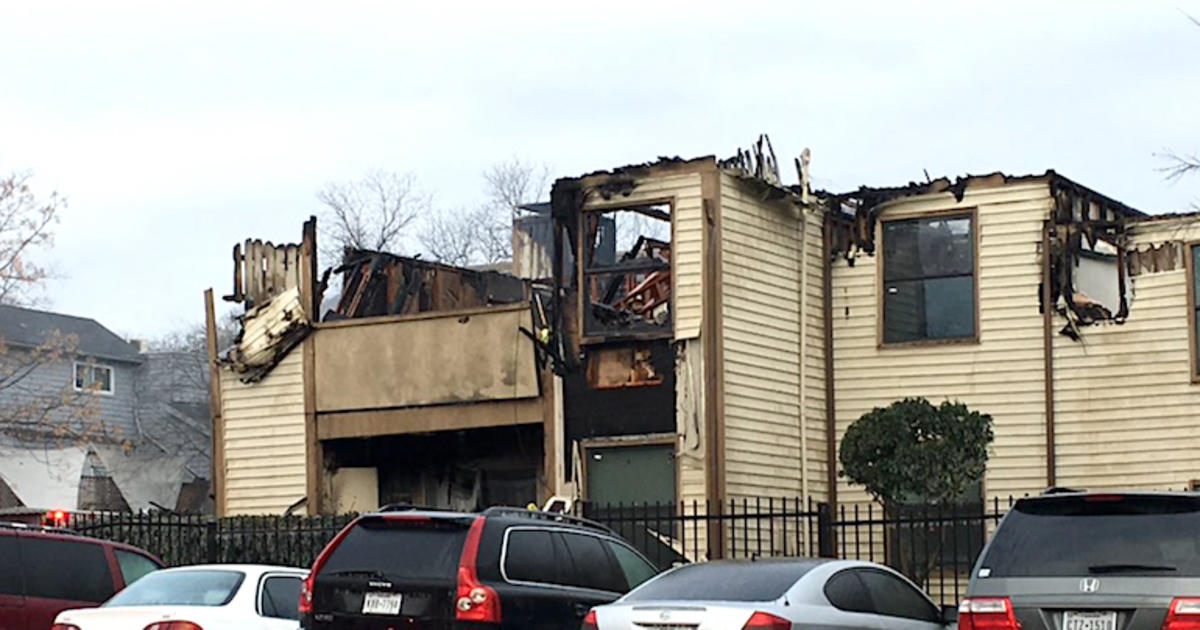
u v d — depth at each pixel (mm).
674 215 24594
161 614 15078
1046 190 25781
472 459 27844
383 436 27047
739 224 24922
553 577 15125
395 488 28031
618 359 24703
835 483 26203
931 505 23297
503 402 25375
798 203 25906
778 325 25578
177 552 24469
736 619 12859
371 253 28703
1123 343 25172
